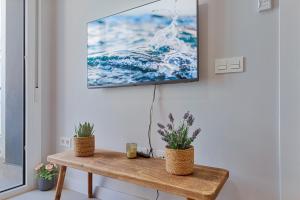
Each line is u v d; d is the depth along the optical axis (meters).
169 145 1.35
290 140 1.27
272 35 1.35
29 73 2.30
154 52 1.69
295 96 1.25
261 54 1.38
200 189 1.09
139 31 1.76
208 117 1.56
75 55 2.29
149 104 1.81
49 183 2.29
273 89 1.34
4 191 2.12
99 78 2.01
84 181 2.20
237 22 1.46
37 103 2.37
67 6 2.36
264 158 1.37
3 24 2.34
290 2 1.27
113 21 1.91
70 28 2.33
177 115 1.68
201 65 1.58
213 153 1.54
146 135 1.83
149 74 1.72
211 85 1.55
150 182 1.20
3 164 2.35
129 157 1.65
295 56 1.26
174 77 1.60
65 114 2.37
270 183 1.35
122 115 1.97
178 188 1.12
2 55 2.34
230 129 1.48
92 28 2.05
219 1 1.51
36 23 2.38
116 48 1.90
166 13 1.63
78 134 1.75
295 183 1.25
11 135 2.35
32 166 2.32
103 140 2.09
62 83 2.39
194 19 1.52
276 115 1.33
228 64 1.48
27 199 2.08
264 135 1.37
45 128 2.46
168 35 1.62
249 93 1.42
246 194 1.43
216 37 1.52
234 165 1.47
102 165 1.48
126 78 1.84
